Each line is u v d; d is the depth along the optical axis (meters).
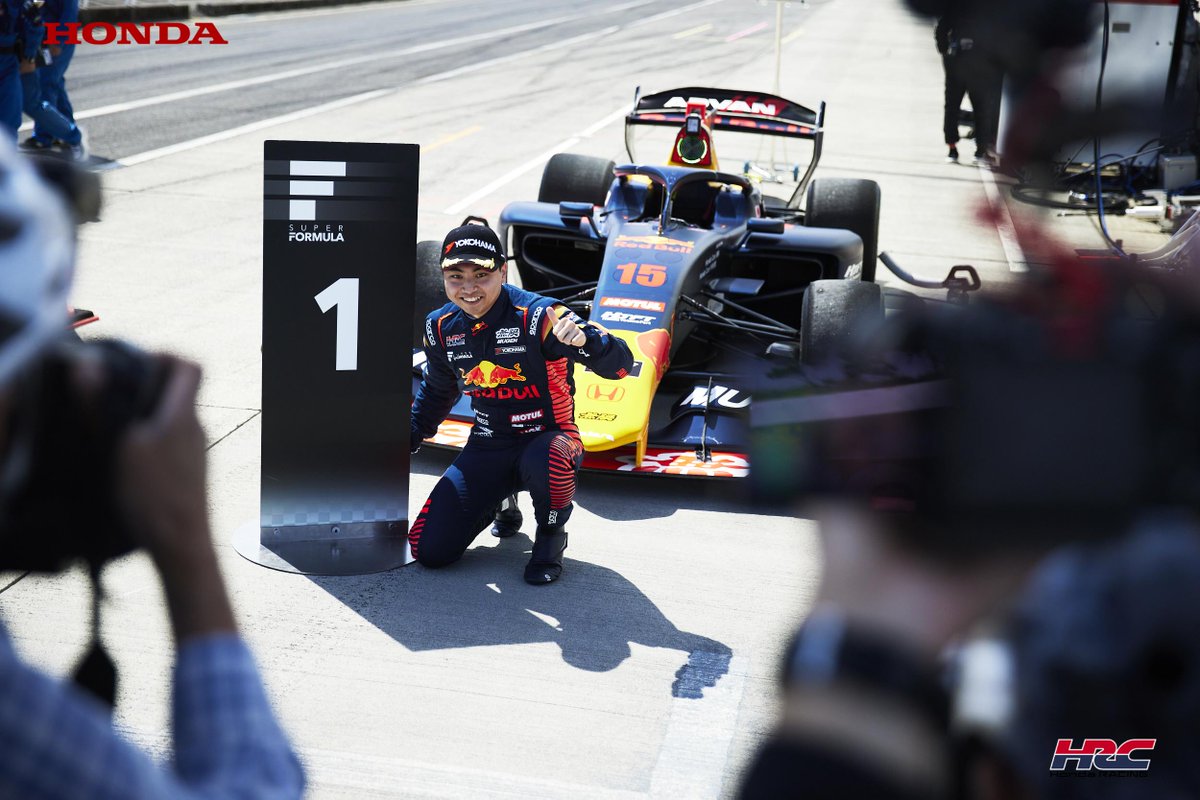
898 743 0.64
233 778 0.76
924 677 0.64
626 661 3.38
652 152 11.88
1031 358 0.61
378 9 25.75
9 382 0.64
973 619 0.63
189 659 0.79
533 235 5.82
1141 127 0.58
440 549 3.89
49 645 3.24
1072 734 0.62
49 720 0.63
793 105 6.57
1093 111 0.58
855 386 0.64
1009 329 0.62
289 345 3.91
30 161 0.96
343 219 3.85
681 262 5.12
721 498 4.56
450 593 3.78
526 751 2.92
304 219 3.83
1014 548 0.62
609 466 4.51
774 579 3.93
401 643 3.44
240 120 12.23
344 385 3.97
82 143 9.64
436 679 3.25
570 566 3.98
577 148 11.84
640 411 4.50
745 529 4.31
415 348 5.30
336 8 25.30
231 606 0.81
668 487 4.64
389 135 11.98
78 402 0.75
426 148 11.47
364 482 4.07
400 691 3.18
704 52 20.14
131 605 3.50
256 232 8.06
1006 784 0.64
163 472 0.78
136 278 6.90
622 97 15.25
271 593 3.71
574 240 5.84
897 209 9.34
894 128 12.88
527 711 3.10
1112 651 0.61
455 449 4.66
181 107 12.71
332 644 3.42
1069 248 0.63
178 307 6.42
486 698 3.16
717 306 5.70
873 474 0.63
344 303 3.91
